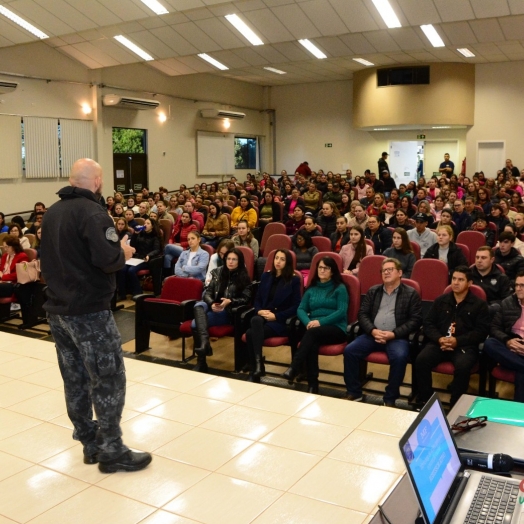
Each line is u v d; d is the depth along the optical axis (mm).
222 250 5715
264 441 3076
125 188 15133
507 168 15195
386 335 4230
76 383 2783
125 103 14328
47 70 12938
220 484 2656
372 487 2615
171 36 11430
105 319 2621
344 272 5480
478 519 1626
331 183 13203
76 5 9586
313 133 19375
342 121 18859
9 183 12438
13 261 6816
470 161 16594
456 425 2105
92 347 2592
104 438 2734
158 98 15844
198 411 3480
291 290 4887
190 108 17000
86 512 2463
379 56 14828
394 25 10070
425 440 1698
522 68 15727
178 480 2699
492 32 11375
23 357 4598
